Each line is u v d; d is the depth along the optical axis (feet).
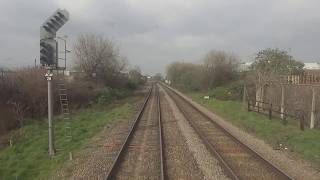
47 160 60.34
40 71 115.96
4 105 100.89
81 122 104.94
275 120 96.17
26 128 90.94
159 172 49.32
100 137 79.05
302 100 90.02
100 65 218.18
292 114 95.66
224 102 159.94
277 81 117.60
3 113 97.50
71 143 73.31
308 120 86.53
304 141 69.97
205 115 117.50
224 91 194.29
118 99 200.95
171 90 335.47
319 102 83.10
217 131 85.40
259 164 53.52
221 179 45.57
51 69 62.95
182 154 60.29
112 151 63.77
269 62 131.13
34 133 85.35
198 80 278.46
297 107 92.43
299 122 85.05
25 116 104.53
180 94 258.98
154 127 92.99
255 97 135.74
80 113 126.52
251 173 48.60
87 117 116.78
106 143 71.41
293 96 95.96
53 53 62.18
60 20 61.77
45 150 67.41
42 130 88.94
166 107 150.51
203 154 60.23
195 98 211.82
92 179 46.91
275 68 129.49
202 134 79.61
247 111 119.34
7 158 63.93
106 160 56.95
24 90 107.65
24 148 70.85
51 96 63.72
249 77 146.41
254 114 110.83
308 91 86.99
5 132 88.28
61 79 125.70
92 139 76.79
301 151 62.13
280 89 105.40
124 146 65.21
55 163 57.52
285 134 77.36
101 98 164.35
